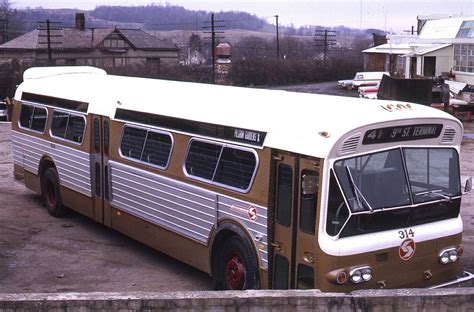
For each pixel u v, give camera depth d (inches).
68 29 3061.0
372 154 272.8
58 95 489.7
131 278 367.2
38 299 200.4
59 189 491.5
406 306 199.3
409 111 288.8
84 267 386.3
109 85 456.4
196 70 2851.9
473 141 966.4
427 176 290.0
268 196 289.4
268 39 5128.0
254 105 322.3
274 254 291.0
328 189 263.0
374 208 271.1
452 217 299.6
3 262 393.7
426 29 1875.0
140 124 391.9
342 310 199.0
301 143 274.7
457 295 200.1
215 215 328.5
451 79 1614.2
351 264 265.3
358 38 5093.5
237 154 313.9
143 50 3203.7
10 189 612.7
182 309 199.9
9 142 919.0
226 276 326.6
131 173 398.3
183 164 352.5
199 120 343.0
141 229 394.9
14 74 2420.0
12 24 3791.8
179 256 362.3
